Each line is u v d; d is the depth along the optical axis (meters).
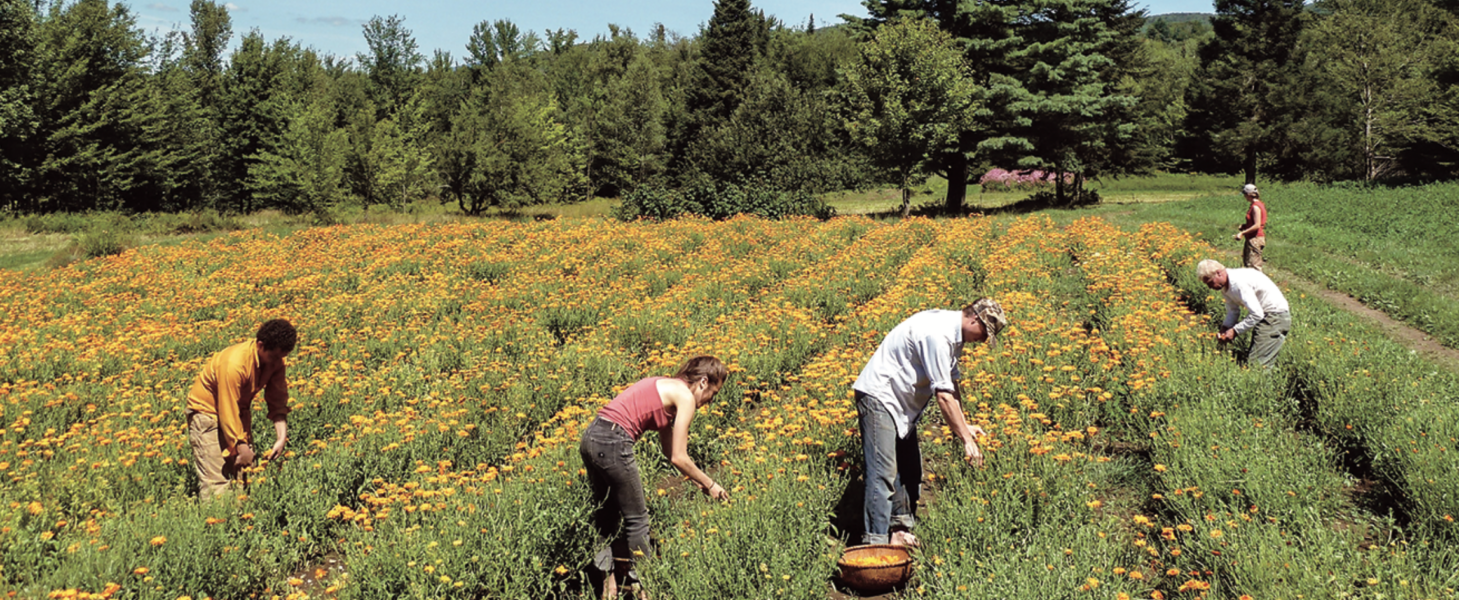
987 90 30.95
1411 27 39.22
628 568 4.42
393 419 6.39
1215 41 46.16
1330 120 43.50
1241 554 3.84
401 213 33.88
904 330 4.60
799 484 4.89
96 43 42.19
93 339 10.27
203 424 5.18
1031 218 22.42
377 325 11.01
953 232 17.36
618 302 11.50
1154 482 5.23
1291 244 17.52
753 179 27.92
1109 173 40.69
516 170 36.59
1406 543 4.21
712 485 4.50
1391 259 15.26
